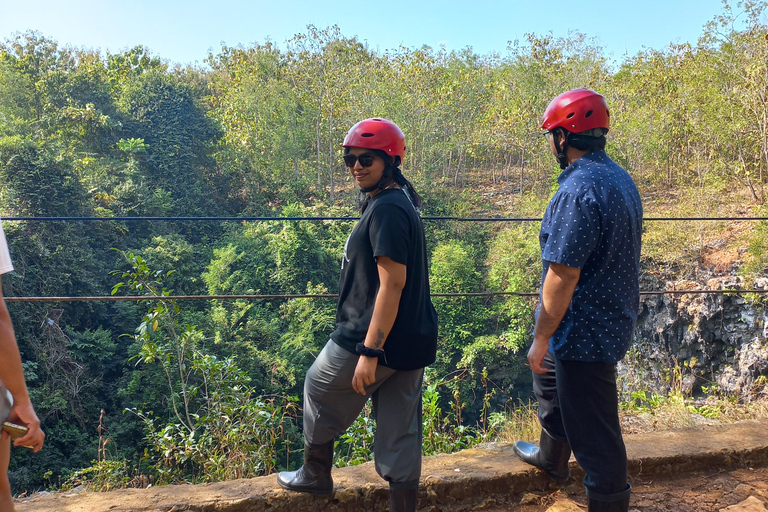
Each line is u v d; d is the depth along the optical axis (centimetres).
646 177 3142
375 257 175
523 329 2541
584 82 3462
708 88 2541
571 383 186
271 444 379
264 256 3073
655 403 463
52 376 2111
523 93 3675
